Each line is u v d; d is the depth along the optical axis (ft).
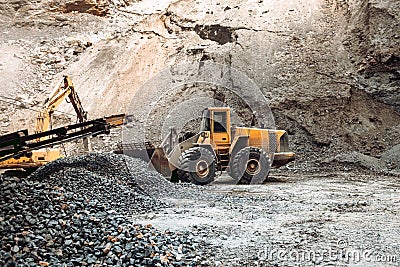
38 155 43.60
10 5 114.73
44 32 108.99
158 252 17.34
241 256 18.35
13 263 15.10
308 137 70.33
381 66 74.54
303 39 84.07
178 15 101.96
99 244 17.69
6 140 35.42
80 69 92.63
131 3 120.98
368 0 81.10
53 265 15.90
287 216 26.48
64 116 78.84
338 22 85.71
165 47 93.76
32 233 17.40
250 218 25.77
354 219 25.50
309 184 46.26
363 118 70.44
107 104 82.99
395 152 62.75
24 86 89.86
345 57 78.79
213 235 21.49
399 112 70.85
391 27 76.59
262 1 96.58
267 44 84.28
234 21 92.43
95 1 115.55
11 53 98.07
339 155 63.77
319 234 21.72
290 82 76.64
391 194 37.81
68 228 18.37
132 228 19.29
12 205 19.12
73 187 31.45
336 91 72.90
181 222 24.44
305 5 91.61
